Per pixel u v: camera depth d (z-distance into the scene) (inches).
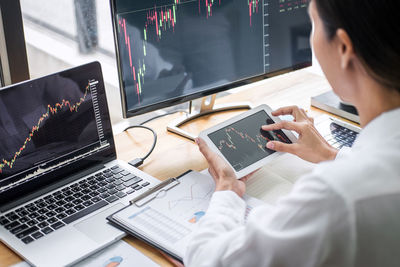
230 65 50.7
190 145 49.3
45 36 88.4
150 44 45.0
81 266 33.3
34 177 39.9
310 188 20.2
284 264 20.8
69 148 41.6
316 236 19.6
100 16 92.7
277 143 41.9
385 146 20.3
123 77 44.4
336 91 24.6
